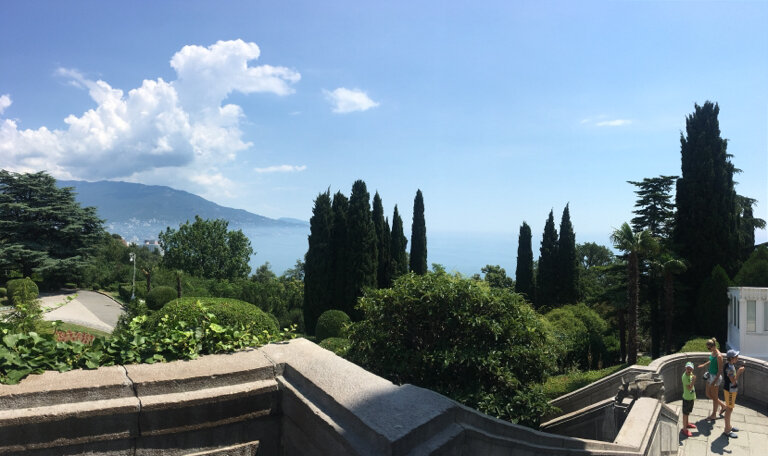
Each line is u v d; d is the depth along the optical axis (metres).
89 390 2.85
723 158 24.98
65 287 58.25
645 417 6.44
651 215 30.17
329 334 23.70
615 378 10.18
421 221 37.50
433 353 7.84
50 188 57.38
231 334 3.90
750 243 36.47
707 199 24.61
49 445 2.68
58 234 56.34
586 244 55.94
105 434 2.83
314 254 32.34
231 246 62.06
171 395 3.04
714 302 20.95
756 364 10.03
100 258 64.38
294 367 3.44
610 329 29.75
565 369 17.88
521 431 3.42
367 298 8.82
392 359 8.05
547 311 34.31
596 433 8.60
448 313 8.16
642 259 23.92
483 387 7.91
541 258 36.97
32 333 3.29
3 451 2.56
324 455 2.80
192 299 8.91
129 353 3.42
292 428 3.24
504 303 8.59
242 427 3.29
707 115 25.06
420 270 37.16
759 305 15.09
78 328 30.11
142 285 50.03
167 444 3.03
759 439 8.08
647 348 30.47
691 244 24.81
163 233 59.16
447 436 2.63
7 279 52.78
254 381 3.37
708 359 10.83
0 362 2.95
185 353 3.59
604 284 46.25
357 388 3.00
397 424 2.53
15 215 55.50
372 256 31.98
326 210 32.59
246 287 39.31
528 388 8.09
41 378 2.93
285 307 38.16
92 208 59.81
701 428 8.58
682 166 25.89
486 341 8.23
